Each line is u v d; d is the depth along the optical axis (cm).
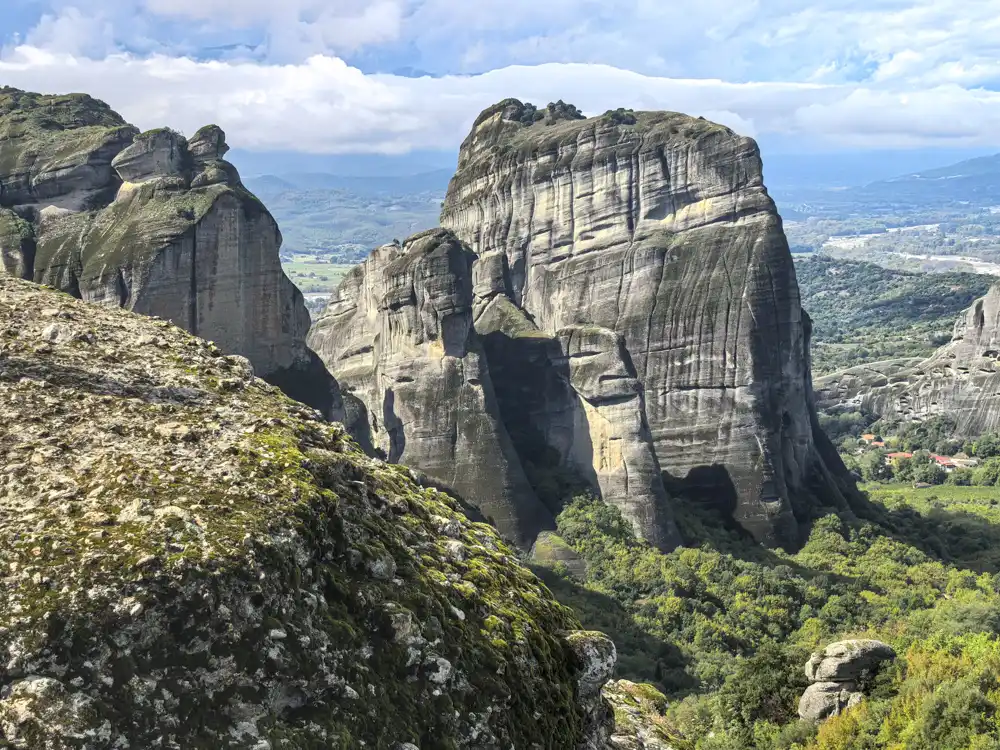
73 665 1420
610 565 10819
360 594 1797
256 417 2134
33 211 10969
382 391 12444
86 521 1593
